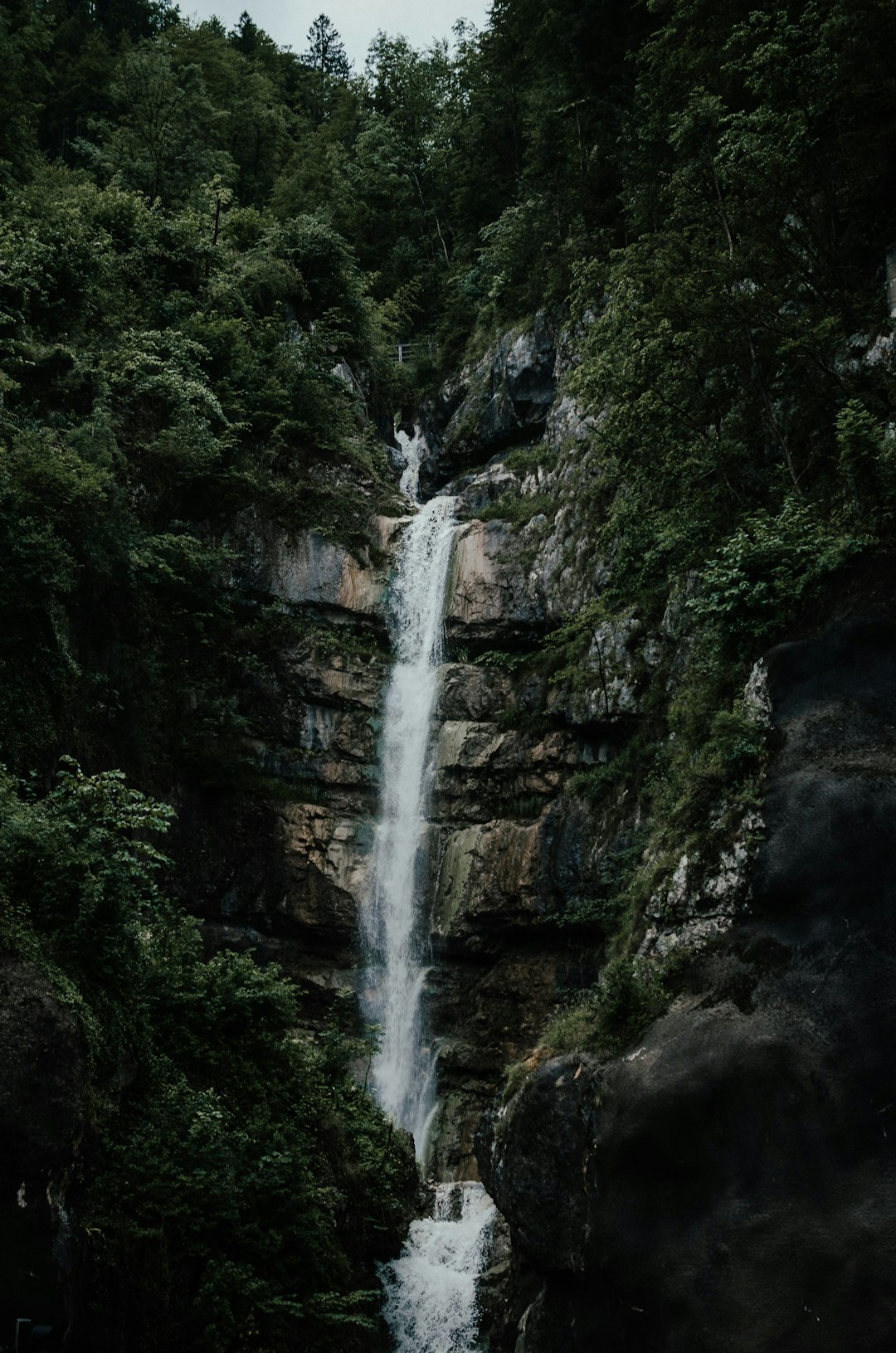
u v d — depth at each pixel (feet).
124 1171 44.98
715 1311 40.70
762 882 47.55
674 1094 44.09
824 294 65.62
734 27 73.15
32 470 68.13
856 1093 41.81
